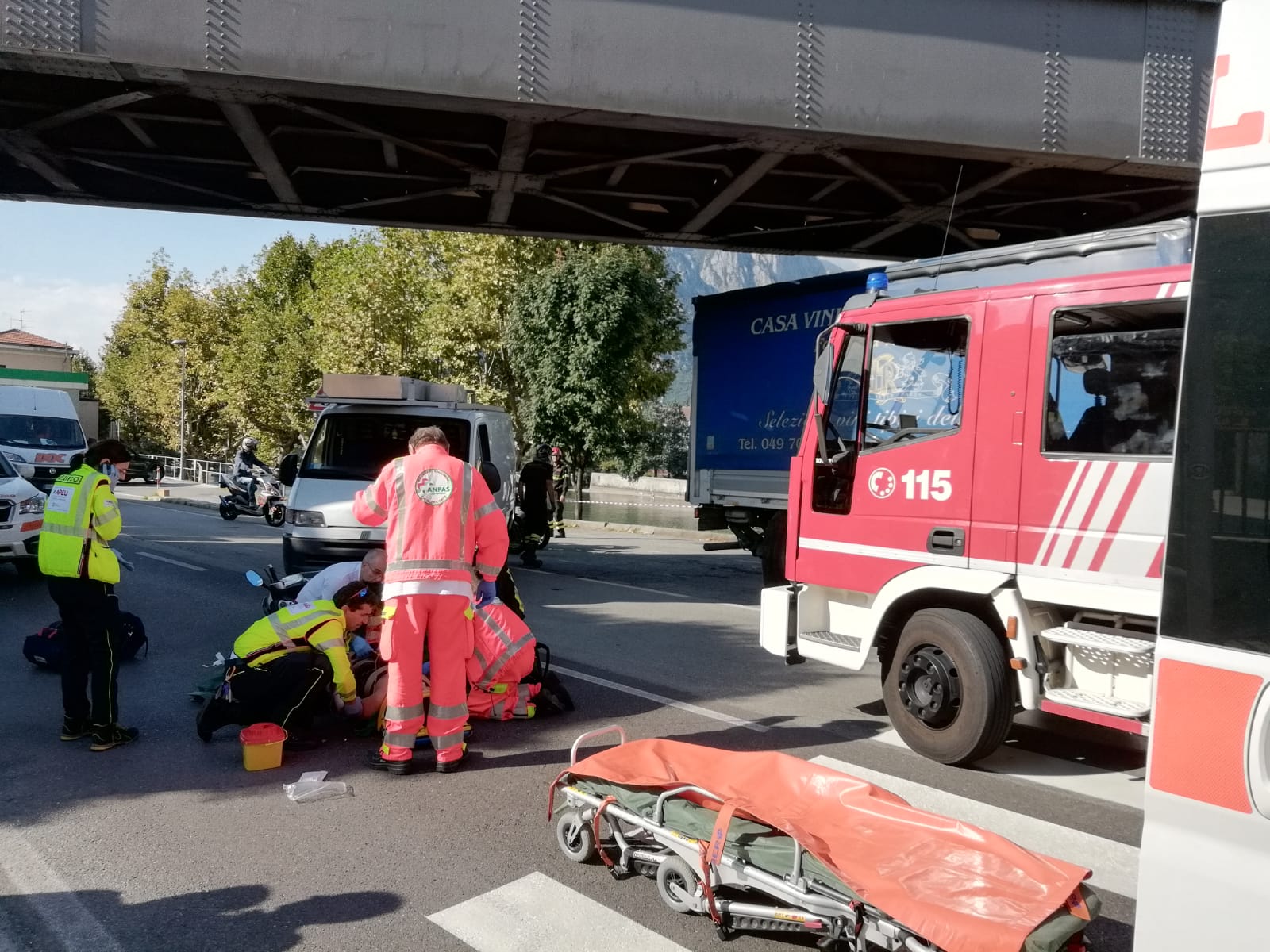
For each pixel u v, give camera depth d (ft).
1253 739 7.23
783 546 37.04
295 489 33.78
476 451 35.86
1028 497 16.40
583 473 86.07
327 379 36.32
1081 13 28.78
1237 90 7.93
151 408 177.47
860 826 11.86
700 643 28.30
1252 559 7.41
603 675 24.07
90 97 30.17
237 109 30.07
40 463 68.18
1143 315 15.20
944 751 17.60
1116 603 15.33
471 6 26.40
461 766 17.30
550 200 42.70
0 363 200.85
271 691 17.99
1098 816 15.40
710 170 38.06
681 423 168.76
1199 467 7.81
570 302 81.56
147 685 22.17
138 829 14.32
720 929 11.33
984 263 20.72
